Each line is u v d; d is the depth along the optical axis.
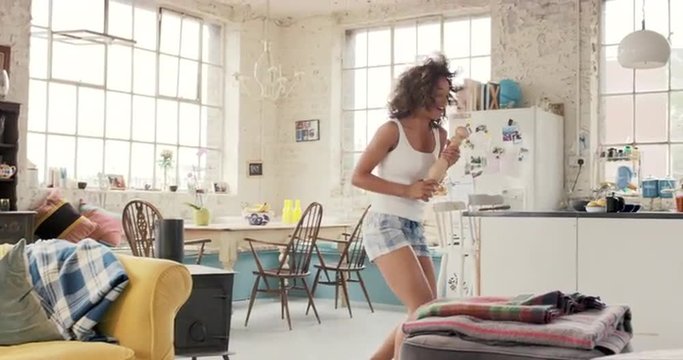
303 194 8.58
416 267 2.87
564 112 6.94
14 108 5.75
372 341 5.35
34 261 3.10
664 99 6.72
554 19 7.00
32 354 2.54
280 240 6.61
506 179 6.45
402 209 2.92
